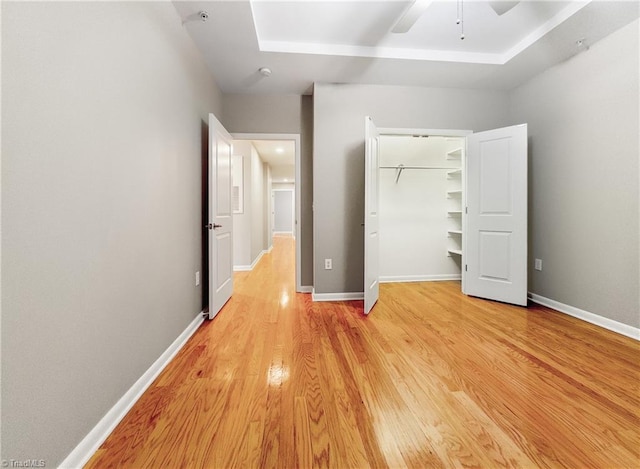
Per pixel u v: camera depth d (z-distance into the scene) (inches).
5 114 29.5
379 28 89.2
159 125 65.4
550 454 40.8
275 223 538.3
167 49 69.7
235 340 80.2
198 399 53.8
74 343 39.1
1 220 29.2
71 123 38.5
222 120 125.3
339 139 118.2
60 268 36.7
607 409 50.3
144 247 58.4
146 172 59.4
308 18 84.1
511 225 111.0
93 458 40.6
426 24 87.7
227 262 115.7
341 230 119.6
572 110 98.6
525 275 108.5
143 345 57.6
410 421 47.5
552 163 106.3
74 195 39.1
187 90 83.4
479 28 89.9
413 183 152.9
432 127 122.8
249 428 46.1
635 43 80.4
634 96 80.8
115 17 48.5
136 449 42.2
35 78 32.9
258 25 86.9
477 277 121.6
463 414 49.3
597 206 90.4
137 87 55.8
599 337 80.8
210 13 76.4
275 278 163.9
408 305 111.4
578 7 77.6
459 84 120.2
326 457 40.4
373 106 119.3
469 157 122.0
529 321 93.5
